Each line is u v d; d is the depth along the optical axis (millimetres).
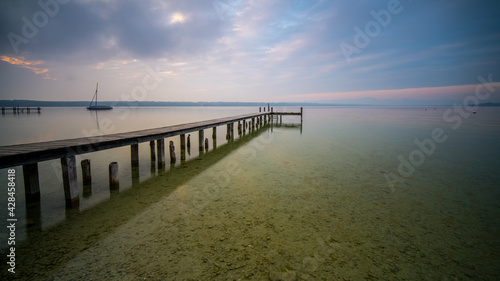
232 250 2953
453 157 8617
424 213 4098
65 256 2785
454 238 3307
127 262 2689
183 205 4367
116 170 5219
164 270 2559
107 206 4289
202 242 3123
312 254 2887
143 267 2602
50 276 2439
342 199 4691
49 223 3611
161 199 4652
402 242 3189
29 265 2613
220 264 2676
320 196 4840
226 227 3541
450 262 2770
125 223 3646
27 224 3576
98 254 2834
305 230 3473
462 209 4270
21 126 20078
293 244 3104
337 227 3572
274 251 2939
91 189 5164
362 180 5910
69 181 4164
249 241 3160
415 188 5355
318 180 5887
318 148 10281
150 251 2908
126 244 3059
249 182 5727
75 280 2387
